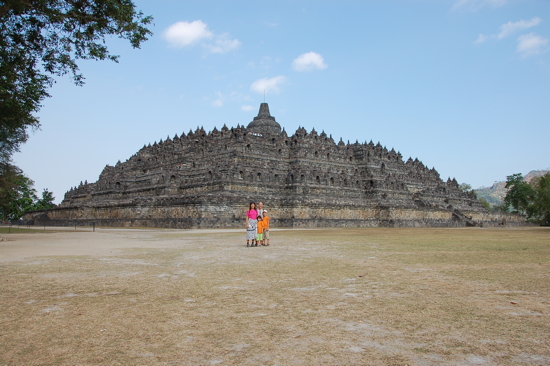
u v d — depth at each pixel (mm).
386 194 95562
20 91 36125
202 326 10875
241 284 16250
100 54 35625
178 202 74688
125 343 9664
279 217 78375
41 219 117625
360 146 110688
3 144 47844
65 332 10430
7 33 33844
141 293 14656
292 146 96562
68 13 32688
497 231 66312
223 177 77812
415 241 38844
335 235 49156
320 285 16031
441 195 113250
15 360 8664
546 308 12438
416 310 12273
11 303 13234
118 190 105938
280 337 10031
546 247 31953
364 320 11320
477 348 9234
